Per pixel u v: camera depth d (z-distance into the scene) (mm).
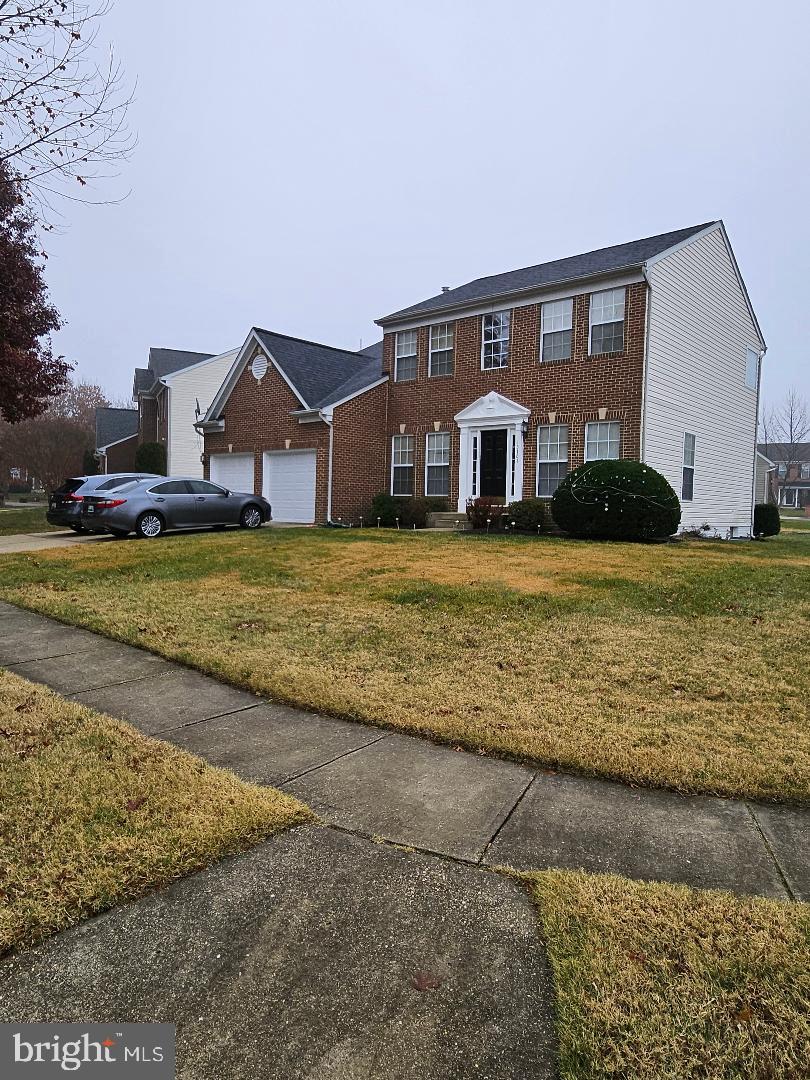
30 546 13609
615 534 13336
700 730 4234
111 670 5648
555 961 2230
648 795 3506
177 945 2326
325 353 21375
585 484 13430
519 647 6012
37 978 2166
